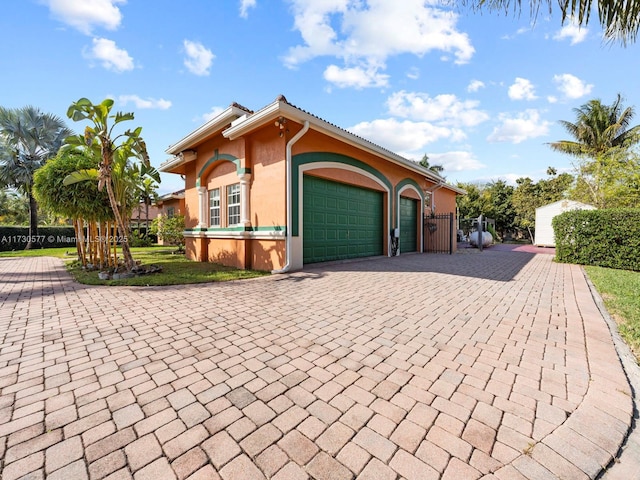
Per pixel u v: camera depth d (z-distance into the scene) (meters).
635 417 1.87
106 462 1.49
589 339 3.09
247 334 3.25
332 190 9.05
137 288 5.61
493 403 1.99
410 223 13.81
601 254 9.02
